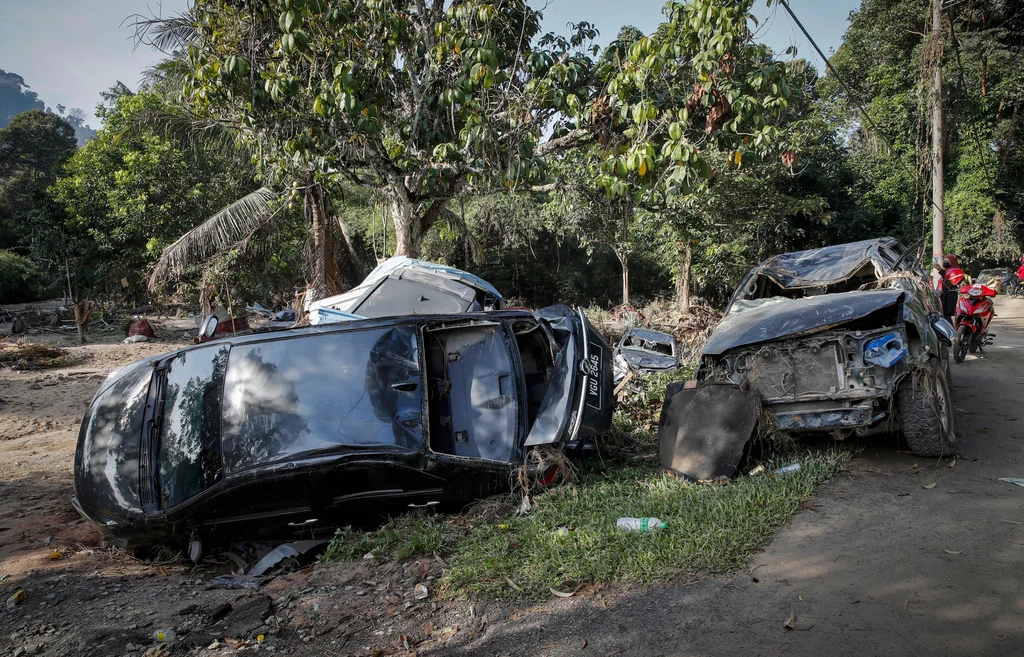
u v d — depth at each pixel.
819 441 5.69
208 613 3.54
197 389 4.67
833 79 22.39
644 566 3.54
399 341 4.82
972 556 3.48
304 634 3.30
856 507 4.27
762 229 18.53
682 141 7.20
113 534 4.22
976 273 31.56
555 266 30.91
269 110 8.65
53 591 3.91
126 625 3.45
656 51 7.52
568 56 9.11
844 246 7.41
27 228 22.94
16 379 12.67
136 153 21.03
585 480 5.11
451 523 4.55
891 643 2.78
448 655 3.01
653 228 17.70
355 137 8.77
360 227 24.20
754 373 5.20
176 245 15.87
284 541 4.52
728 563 3.55
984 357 10.22
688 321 13.68
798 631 2.92
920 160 18.31
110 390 5.05
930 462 5.04
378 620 3.38
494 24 9.16
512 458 4.74
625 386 8.16
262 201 15.70
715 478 4.84
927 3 26.94
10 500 5.86
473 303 7.76
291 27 7.34
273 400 4.48
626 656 2.87
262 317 23.92
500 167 8.70
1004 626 2.83
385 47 8.36
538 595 3.43
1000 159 29.67
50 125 71.81
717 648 2.85
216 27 8.67
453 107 8.93
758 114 7.55
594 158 9.70
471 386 5.10
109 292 27.64
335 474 4.20
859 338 4.97
